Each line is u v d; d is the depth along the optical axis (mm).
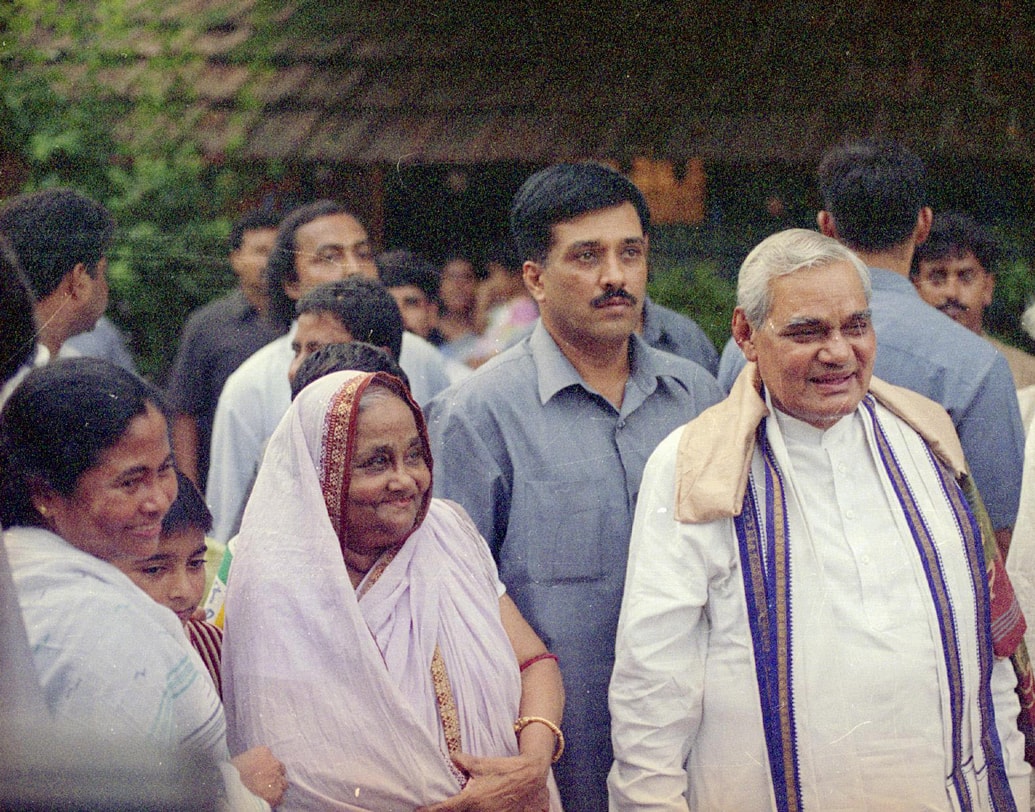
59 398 1830
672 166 3152
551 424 2199
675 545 1899
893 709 1854
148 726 1715
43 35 3570
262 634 1801
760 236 3000
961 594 1889
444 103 3346
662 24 3357
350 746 1788
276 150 3344
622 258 2203
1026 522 2197
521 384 2219
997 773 1932
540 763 1881
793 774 1857
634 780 1889
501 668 1900
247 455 2754
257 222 2930
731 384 2363
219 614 2125
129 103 3486
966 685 1883
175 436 2836
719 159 3125
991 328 2760
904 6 3277
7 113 3461
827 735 1854
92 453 1828
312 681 1789
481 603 1941
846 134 3146
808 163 3102
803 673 1855
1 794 1667
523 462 2178
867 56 3268
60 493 1834
